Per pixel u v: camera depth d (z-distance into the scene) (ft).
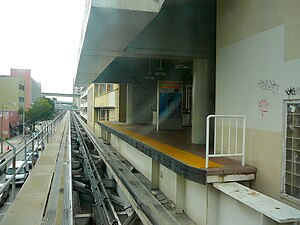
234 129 18.04
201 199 17.39
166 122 44.24
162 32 26.07
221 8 19.81
